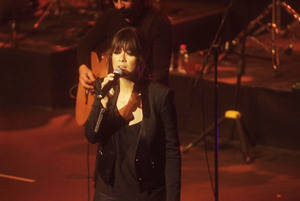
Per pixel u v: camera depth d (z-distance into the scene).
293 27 24.19
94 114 9.84
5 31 24.91
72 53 22.75
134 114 9.86
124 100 9.91
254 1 23.78
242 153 18.09
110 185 9.91
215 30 28.41
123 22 13.39
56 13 27.11
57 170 17.30
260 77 19.70
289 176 16.86
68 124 21.03
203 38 27.86
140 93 9.88
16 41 23.17
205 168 17.42
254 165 17.56
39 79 22.41
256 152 18.38
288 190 15.97
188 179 16.64
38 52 22.17
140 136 9.77
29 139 19.66
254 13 23.83
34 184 16.41
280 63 21.27
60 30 25.06
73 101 23.02
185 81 19.73
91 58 13.30
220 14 28.50
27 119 21.48
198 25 27.39
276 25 20.44
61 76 22.52
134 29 9.81
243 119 18.95
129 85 9.93
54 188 16.16
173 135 9.88
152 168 9.81
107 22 13.60
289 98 18.14
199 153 18.48
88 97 13.20
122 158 9.86
